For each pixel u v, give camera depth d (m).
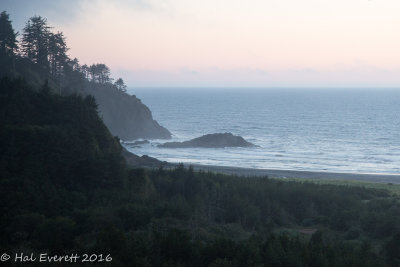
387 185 82.69
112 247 32.53
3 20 97.38
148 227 42.00
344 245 37.50
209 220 50.41
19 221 38.88
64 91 102.06
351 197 63.62
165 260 32.03
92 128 65.75
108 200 50.34
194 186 62.28
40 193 47.50
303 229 52.59
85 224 40.56
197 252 33.22
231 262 31.31
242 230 48.28
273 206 57.91
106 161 56.88
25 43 105.12
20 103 63.34
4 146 53.38
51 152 54.94
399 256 37.09
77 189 52.69
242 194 61.91
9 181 47.56
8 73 90.06
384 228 48.38
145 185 59.28
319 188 70.94
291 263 32.12
